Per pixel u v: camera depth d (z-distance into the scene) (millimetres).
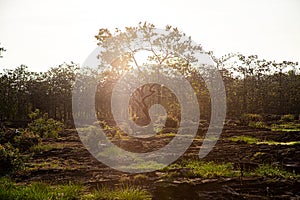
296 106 55719
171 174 12703
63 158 18438
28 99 56281
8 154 15883
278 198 10516
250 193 11086
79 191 11117
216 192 10805
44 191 10906
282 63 59656
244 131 29938
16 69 56938
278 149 18266
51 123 31875
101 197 10422
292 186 11625
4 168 15375
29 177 14141
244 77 58625
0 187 11312
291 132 25109
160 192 10633
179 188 10727
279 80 59156
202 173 12859
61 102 57531
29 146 22094
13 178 13875
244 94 54625
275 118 44500
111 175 13680
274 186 11625
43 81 60281
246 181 12023
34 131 28984
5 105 47188
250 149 18797
